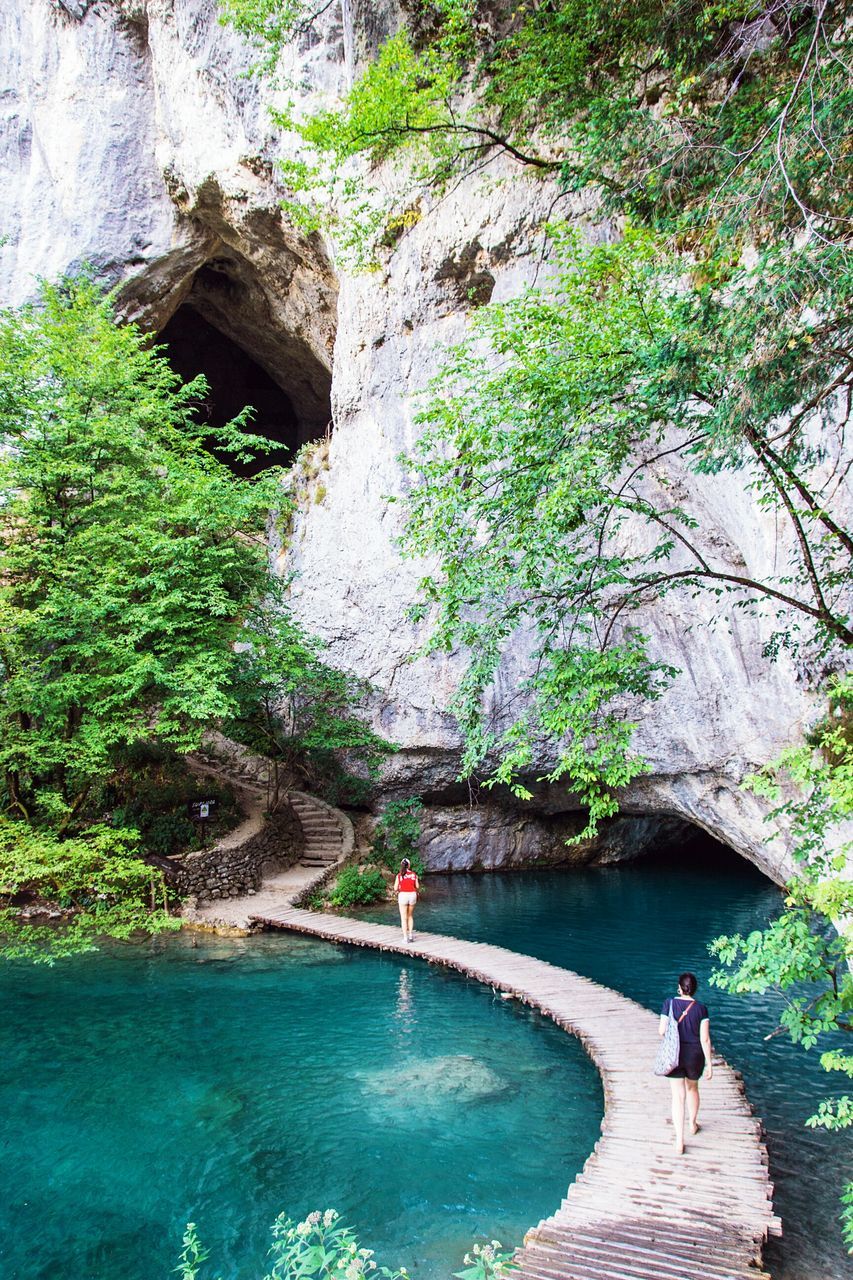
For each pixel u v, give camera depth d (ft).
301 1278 12.76
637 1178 19.20
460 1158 21.29
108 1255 17.42
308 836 58.44
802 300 15.42
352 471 61.67
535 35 33.83
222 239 73.97
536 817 64.34
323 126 38.55
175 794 52.80
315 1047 28.86
